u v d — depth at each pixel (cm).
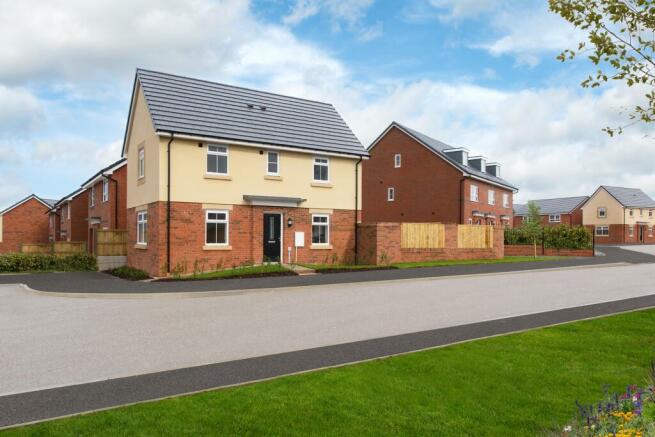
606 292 1334
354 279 1565
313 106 2448
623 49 530
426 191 3653
